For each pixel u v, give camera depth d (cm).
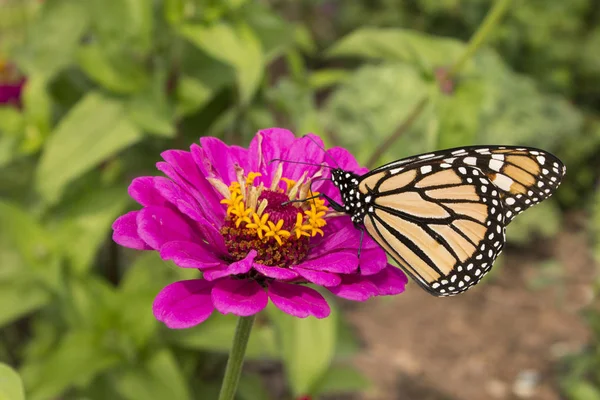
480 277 30
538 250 77
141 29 39
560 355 61
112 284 45
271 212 28
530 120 74
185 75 41
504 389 57
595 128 83
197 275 40
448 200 29
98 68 39
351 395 55
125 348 39
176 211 27
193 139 43
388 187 29
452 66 39
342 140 72
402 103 70
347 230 28
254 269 27
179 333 41
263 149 29
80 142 38
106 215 40
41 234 39
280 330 38
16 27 49
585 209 82
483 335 64
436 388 57
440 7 89
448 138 38
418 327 64
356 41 40
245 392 45
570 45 86
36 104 41
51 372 38
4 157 41
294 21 93
